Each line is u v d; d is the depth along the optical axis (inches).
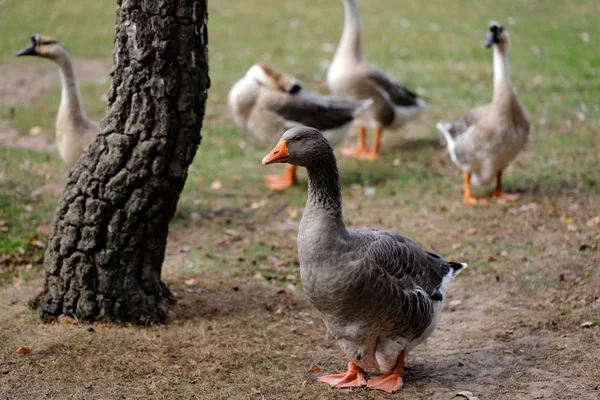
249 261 360.8
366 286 220.5
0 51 739.4
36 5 907.4
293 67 717.3
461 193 448.5
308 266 224.2
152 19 264.1
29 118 576.7
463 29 851.4
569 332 277.6
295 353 270.1
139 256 283.6
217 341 274.8
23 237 366.6
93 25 840.9
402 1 1003.9
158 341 271.1
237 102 457.1
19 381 240.1
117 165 272.4
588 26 834.2
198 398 233.8
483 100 618.2
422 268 243.8
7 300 305.0
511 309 305.7
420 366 263.0
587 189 433.7
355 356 239.8
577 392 233.6
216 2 995.9
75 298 283.4
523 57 728.3
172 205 286.7
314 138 226.5
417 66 717.9
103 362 254.2
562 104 585.9
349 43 502.0
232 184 474.9
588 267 336.8
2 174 456.8
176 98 272.7
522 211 411.8
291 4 995.9
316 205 226.5
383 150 538.6
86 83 657.6
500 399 232.7
